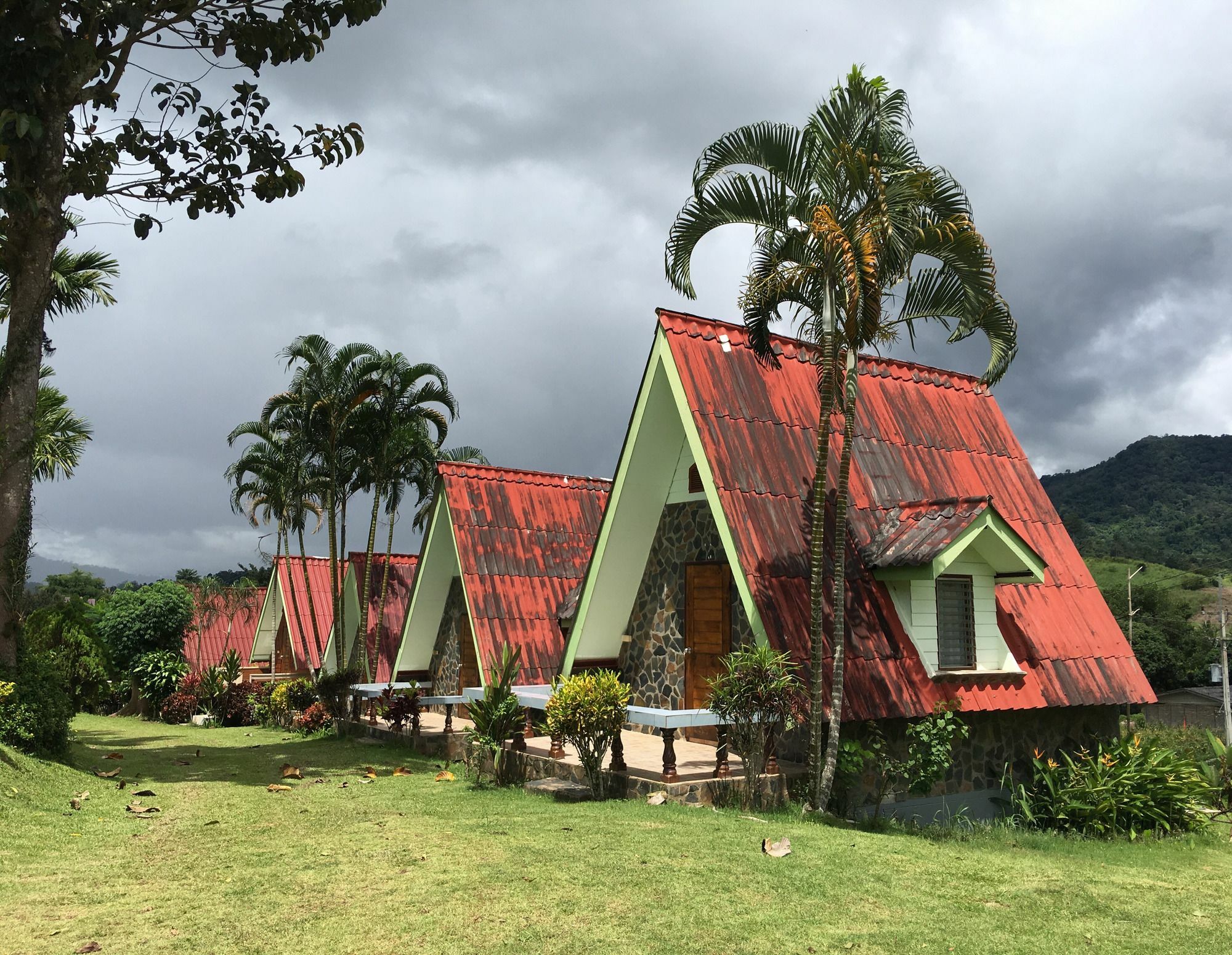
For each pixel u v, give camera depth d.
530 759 13.55
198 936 6.04
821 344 12.01
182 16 14.07
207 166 14.43
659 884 7.38
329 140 14.95
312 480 29.14
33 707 12.86
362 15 14.60
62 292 19.19
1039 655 14.53
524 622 19.86
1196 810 13.55
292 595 36.19
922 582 13.48
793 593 12.55
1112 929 7.00
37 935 5.97
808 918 6.73
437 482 21.92
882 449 15.57
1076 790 13.02
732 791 11.30
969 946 6.32
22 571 13.60
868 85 11.65
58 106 13.58
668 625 16.00
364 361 26.75
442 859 8.08
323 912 6.58
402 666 24.36
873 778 12.67
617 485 15.53
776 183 11.95
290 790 12.63
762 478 13.50
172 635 35.69
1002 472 17.00
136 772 14.35
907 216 11.54
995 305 12.38
